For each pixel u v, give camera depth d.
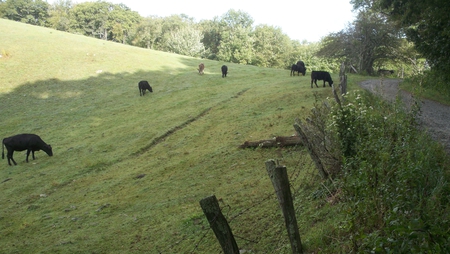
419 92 11.12
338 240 5.25
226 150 14.67
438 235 3.53
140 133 20.53
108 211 11.23
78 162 17.56
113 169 15.95
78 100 29.73
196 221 9.04
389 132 6.79
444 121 12.34
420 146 6.55
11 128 24.27
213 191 10.81
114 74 36.72
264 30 95.38
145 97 29.66
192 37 84.62
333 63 63.34
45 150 19.25
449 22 15.62
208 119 21.23
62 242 9.41
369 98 12.32
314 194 7.81
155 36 101.81
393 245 3.80
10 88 31.75
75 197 13.20
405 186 4.90
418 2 17.70
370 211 4.77
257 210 8.55
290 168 10.52
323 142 8.29
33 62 37.31
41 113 27.06
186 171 13.41
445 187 5.32
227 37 90.94
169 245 8.20
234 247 4.91
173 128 20.47
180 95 29.17
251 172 11.57
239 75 37.47
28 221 11.46
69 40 46.81
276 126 16.28
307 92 22.83
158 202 11.10
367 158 5.92
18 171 17.64
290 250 6.11
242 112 21.08
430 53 17.12
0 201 13.90
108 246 8.84
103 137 21.02
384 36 43.78
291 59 88.62
